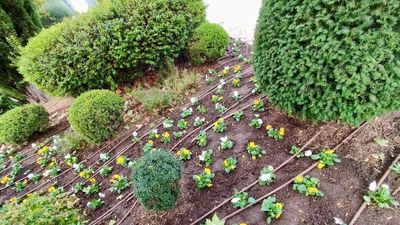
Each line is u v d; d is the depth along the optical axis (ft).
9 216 6.23
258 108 10.09
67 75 14.15
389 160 7.22
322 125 8.56
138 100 13.93
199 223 7.25
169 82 14.46
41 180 11.96
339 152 7.72
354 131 8.08
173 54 15.75
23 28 20.93
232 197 7.56
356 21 6.08
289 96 7.59
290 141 8.50
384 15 5.86
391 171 6.89
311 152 7.78
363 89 6.38
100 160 11.37
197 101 12.19
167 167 6.77
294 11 6.89
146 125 12.28
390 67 6.18
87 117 11.28
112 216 8.68
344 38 6.16
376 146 7.62
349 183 6.90
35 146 14.65
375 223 5.99
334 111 7.09
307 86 7.06
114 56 14.24
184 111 11.78
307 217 6.46
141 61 15.08
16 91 21.31
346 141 7.95
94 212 9.14
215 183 8.14
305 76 6.89
